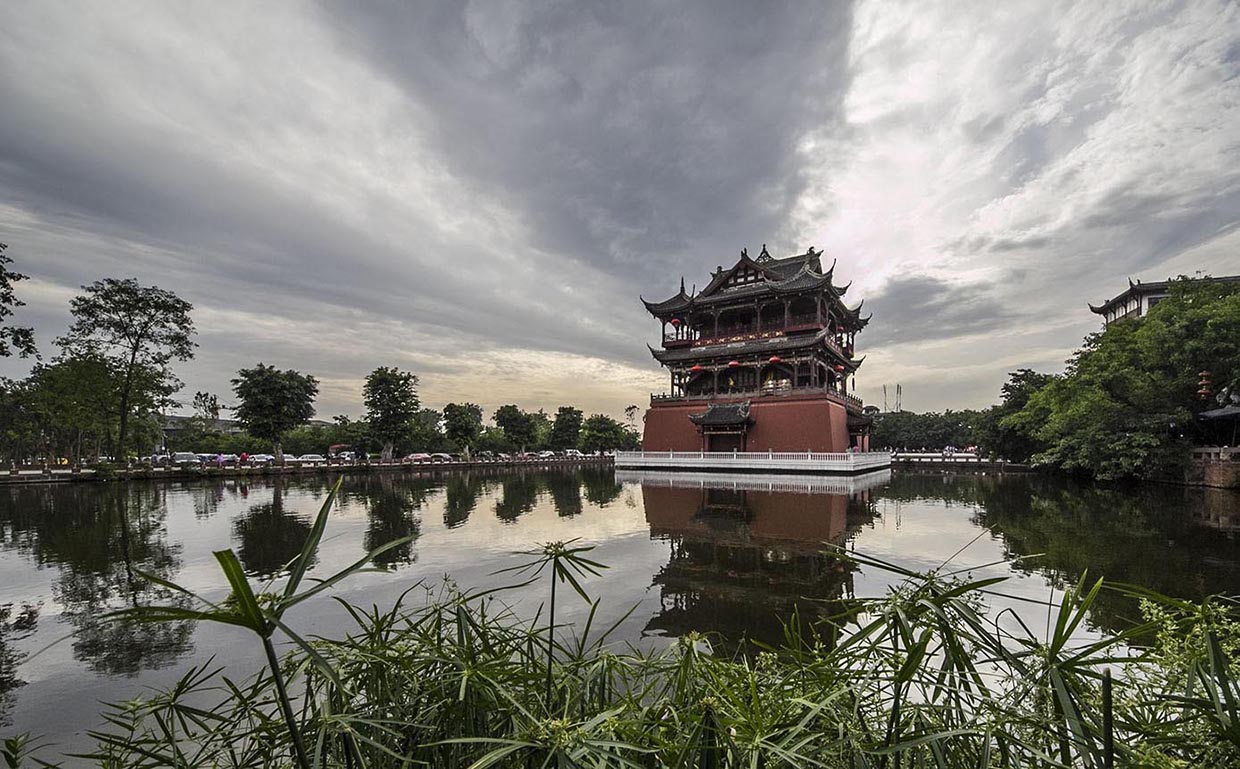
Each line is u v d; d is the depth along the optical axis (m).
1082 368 33.44
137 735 5.65
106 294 43.16
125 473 41.00
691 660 3.13
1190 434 31.42
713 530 17.98
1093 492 28.39
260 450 67.25
